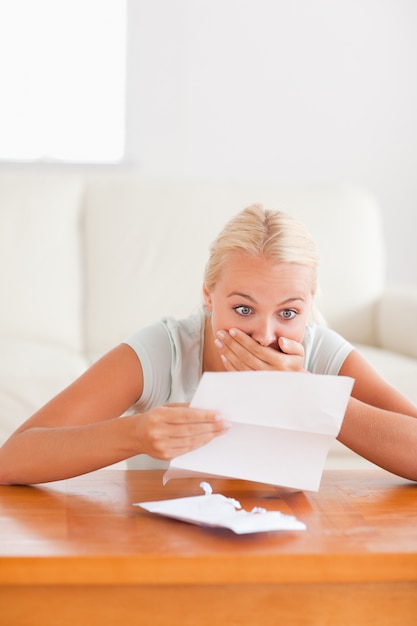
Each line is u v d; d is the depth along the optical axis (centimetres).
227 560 97
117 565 96
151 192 320
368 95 483
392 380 270
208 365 158
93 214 317
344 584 99
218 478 135
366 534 108
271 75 475
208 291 147
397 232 486
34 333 306
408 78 484
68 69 466
